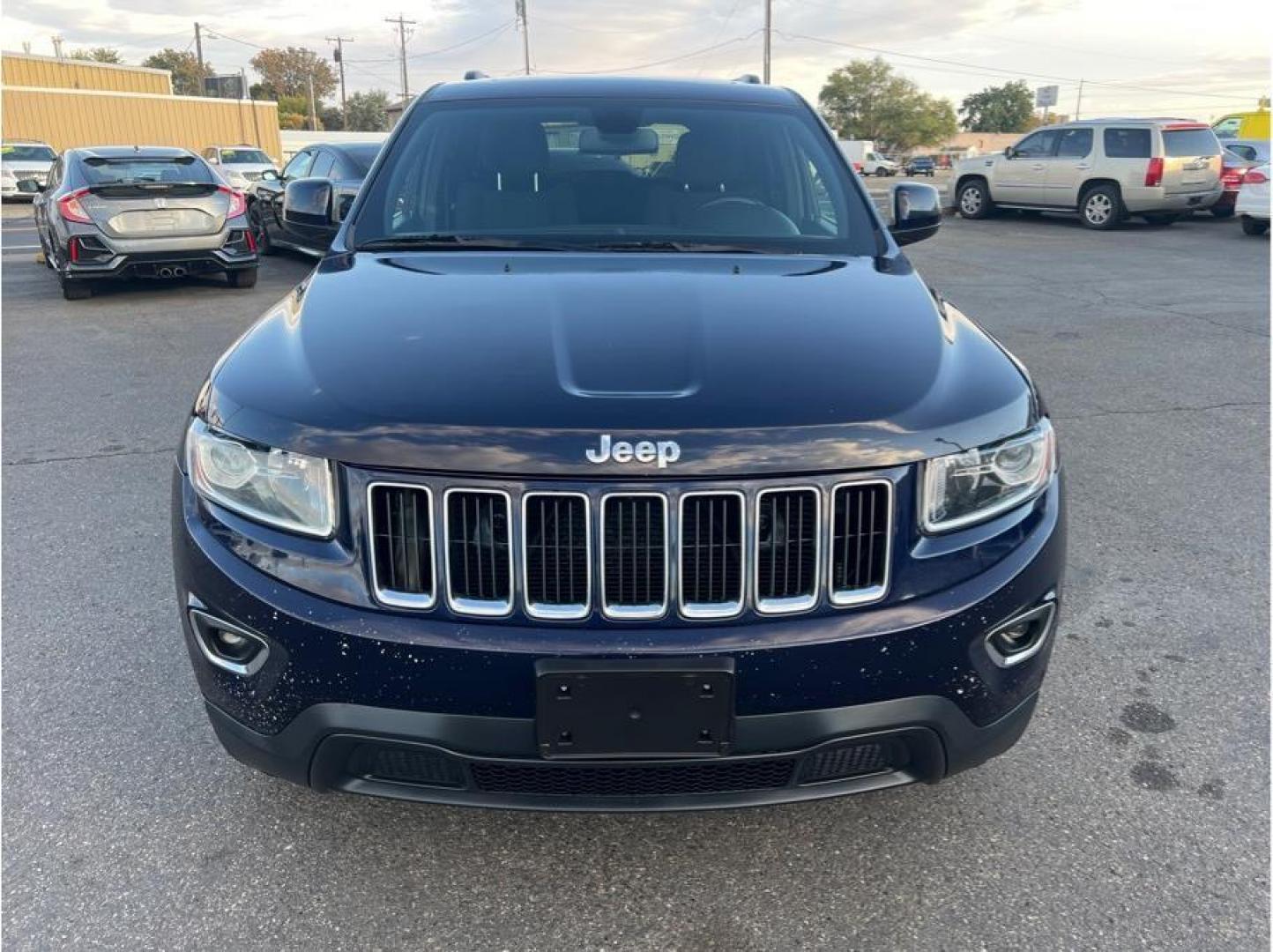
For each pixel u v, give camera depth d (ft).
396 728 6.40
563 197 10.77
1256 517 14.26
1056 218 59.77
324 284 9.00
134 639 10.90
